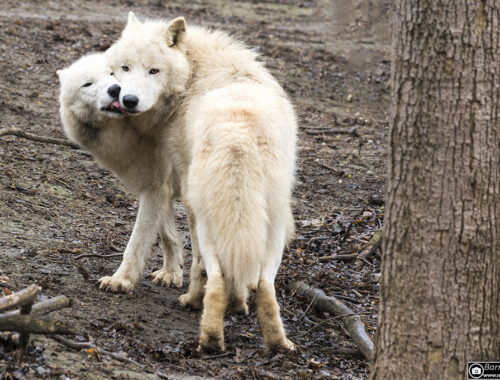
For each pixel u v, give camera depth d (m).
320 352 9.80
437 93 6.36
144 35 10.56
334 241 14.45
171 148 10.59
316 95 26.89
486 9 6.24
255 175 8.48
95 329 9.14
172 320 10.17
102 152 11.20
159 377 7.87
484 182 6.39
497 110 6.38
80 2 37.69
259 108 9.06
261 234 8.36
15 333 7.70
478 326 6.54
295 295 11.82
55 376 7.33
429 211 6.48
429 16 6.33
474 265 6.45
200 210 8.66
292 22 38.62
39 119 19.25
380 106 26.64
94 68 10.78
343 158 20.31
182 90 10.65
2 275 10.16
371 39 29.80
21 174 15.32
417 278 6.59
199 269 10.65
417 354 6.64
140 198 11.26
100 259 12.20
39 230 12.71
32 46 26.41
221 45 11.05
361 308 11.67
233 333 9.94
